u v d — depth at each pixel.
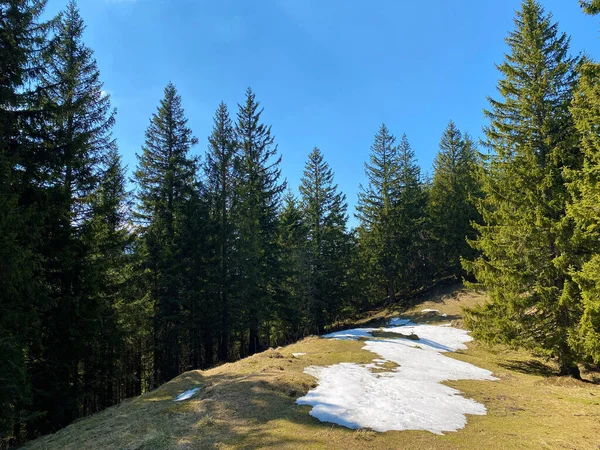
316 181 37.53
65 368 14.34
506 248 16.44
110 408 12.20
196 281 25.22
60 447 8.41
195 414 8.90
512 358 18.41
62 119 14.55
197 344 28.09
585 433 8.00
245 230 28.94
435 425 8.29
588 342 10.90
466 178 41.06
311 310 33.41
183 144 27.12
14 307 10.97
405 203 40.53
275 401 9.45
